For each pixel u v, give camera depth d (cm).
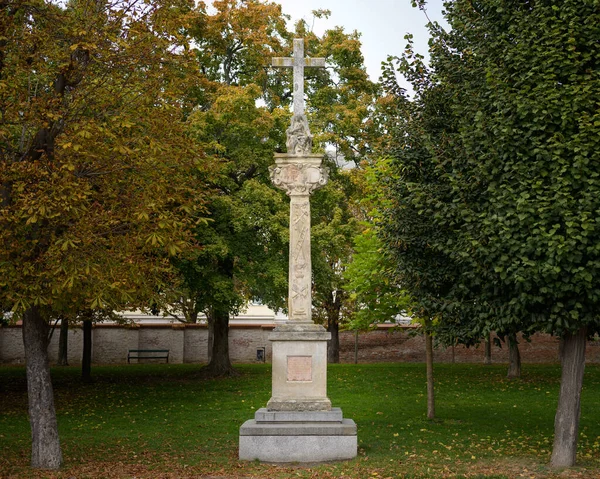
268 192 2195
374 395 2036
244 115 2238
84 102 1167
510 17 1174
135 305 1302
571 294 1066
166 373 2677
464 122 1223
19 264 1050
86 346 2425
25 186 1062
